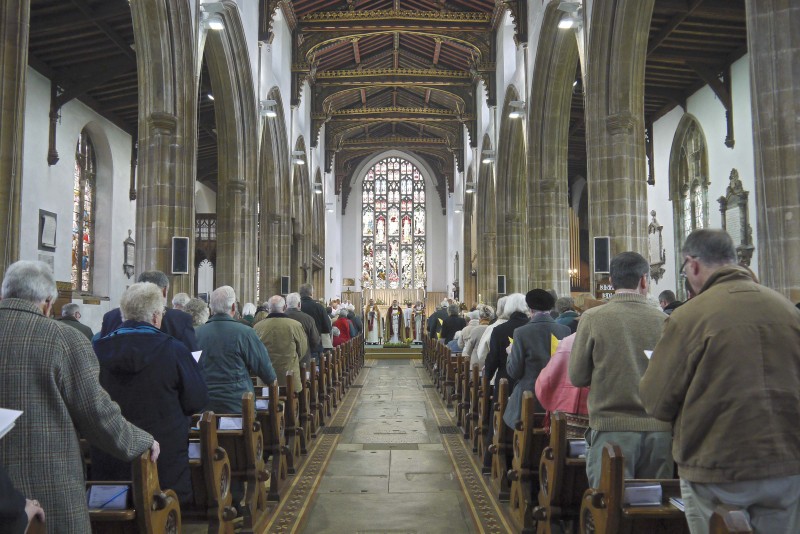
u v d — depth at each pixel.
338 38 25.44
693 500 2.57
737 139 18.47
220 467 4.84
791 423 2.39
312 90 30.75
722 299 2.55
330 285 40.03
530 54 19.22
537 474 5.55
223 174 17.86
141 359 4.05
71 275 19.11
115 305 21.73
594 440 3.97
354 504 6.55
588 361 4.04
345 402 14.05
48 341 2.92
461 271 37.84
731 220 18.75
